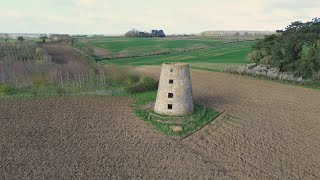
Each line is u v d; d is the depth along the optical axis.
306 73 66.00
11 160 30.55
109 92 56.69
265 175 28.80
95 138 36.34
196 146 34.69
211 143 35.53
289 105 50.84
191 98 44.22
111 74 70.38
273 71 70.81
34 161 30.47
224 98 54.16
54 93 55.12
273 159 31.86
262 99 54.16
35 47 111.88
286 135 38.03
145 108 47.12
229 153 33.06
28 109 46.47
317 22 74.25
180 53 129.12
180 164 30.55
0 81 59.97
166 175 28.45
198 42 172.25
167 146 34.56
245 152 33.34
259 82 68.12
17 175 27.78
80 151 32.88
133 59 112.94
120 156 31.94
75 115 44.25
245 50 127.62
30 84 59.78
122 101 51.59
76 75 67.56
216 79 70.56
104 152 32.75
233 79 70.88
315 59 65.06
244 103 51.41
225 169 29.78
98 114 44.81
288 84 66.62
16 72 66.00
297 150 33.97
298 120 43.59
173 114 43.00
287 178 28.36
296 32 72.31
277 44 72.56
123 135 37.38
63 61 91.94
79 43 158.62
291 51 69.31
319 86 63.69
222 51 128.50
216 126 40.66
